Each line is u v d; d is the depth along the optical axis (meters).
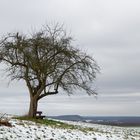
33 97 48.78
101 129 49.62
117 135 41.06
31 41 49.19
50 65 48.34
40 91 48.44
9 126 30.36
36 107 48.56
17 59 49.19
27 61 48.28
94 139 34.06
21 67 49.34
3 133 26.95
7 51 48.94
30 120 43.59
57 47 48.84
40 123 41.16
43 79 48.28
